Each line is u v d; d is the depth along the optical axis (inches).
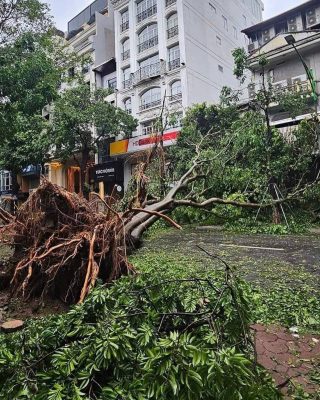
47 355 67.8
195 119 586.6
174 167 518.6
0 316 155.6
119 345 61.2
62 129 725.9
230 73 960.3
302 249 262.2
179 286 84.4
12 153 747.4
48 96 408.5
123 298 78.0
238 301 72.2
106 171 874.8
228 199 401.7
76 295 170.7
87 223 196.5
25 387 59.1
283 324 122.6
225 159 439.5
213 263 223.0
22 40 402.0
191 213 450.0
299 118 560.7
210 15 896.9
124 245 193.9
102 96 800.3
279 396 58.0
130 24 907.4
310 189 400.5
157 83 844.6
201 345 61.3
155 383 53.3
